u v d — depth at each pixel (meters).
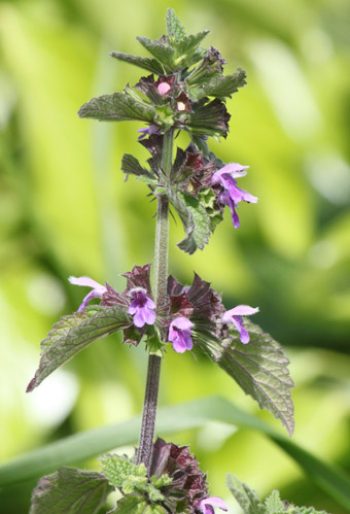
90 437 0.64
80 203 0.79
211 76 0.57
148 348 0.55
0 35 0.78
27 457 0.63
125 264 0.78
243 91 0.82
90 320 0.55
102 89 0.78
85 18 0.80
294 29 0.83
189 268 0.83
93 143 0.78
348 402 0.83
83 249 0.80
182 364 0.83
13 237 0.81
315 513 0.57
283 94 0.83
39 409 0.78
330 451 0.81
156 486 0.56
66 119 0.78
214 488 0.80
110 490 0.58
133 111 0.56
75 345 0.55
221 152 0.83
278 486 0.80
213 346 0.58
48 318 0.79
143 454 0.56
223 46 0.83
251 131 0.83
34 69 0.78
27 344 0.78
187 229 0.55
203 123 0.57
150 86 0.56
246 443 0.81
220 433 0.82
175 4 0.80
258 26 0.83
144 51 0.80
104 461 0.56
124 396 0.80
